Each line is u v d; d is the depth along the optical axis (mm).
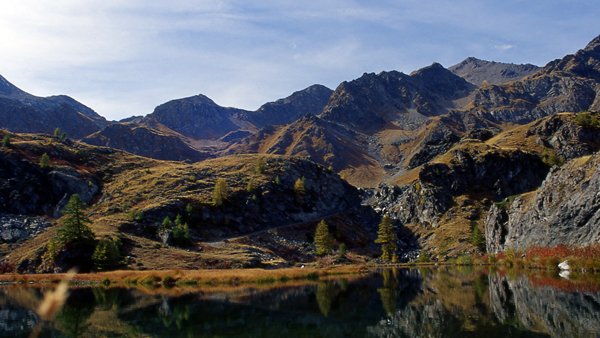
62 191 159875
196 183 182000
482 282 68250
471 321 37938
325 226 145750
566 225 88875
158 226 133000
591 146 187250
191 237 133875
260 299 56125
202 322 41031
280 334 35844
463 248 145125
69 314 45500
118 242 107812
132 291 66250
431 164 198625
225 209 159625
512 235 114688
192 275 83688
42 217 143000
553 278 67062
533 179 177625
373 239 186750
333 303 52000
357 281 80625
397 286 69062
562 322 35750
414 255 155875
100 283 78625
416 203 192125
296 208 188125
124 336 35562
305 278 88500
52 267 97062
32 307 51156
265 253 131625
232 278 81438
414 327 36969
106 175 196125
